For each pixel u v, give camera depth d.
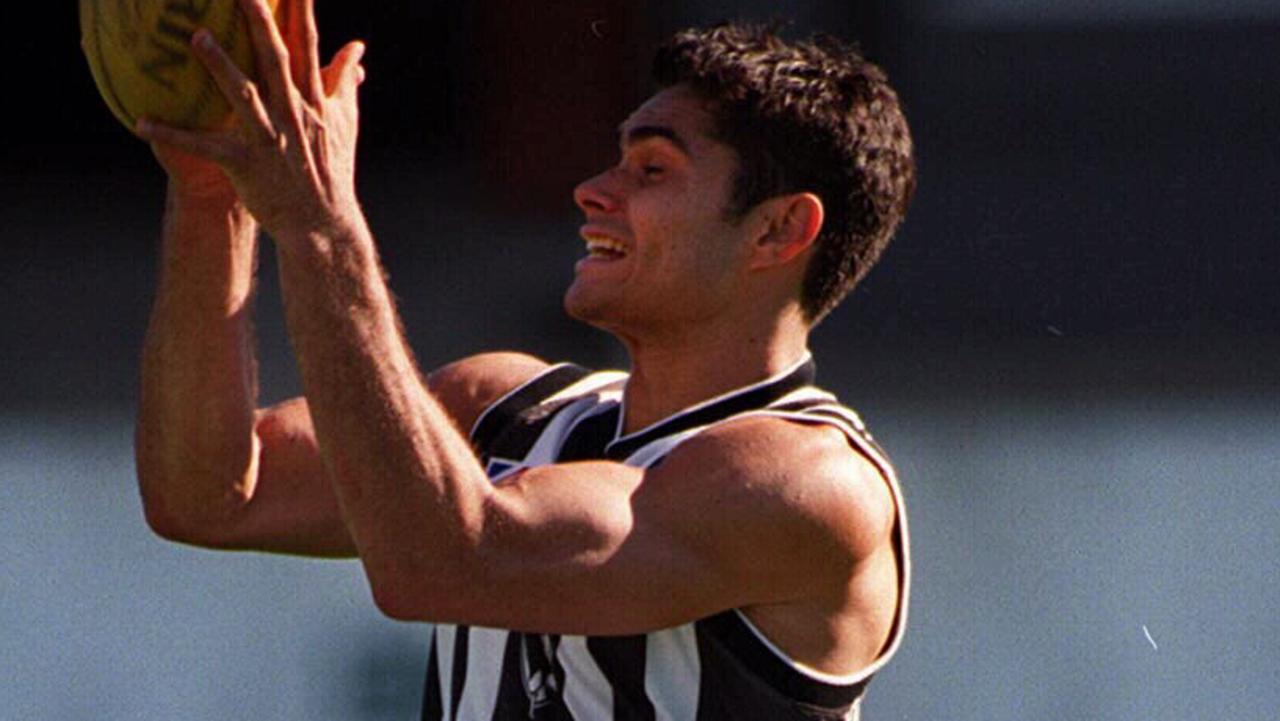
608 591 8.77
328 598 20.75
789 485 8.95
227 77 8.34
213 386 9.68
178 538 9.96
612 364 37.34
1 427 30.66
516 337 38.81
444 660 9.75
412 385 8.62
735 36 9.71
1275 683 19.42
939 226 44.25
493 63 44.97
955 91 50.09
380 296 8.60
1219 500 24.64
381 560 8.59
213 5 8.48
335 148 8.62
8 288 40.66
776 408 9.51
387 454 8.49
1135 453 28.16
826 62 9.66
